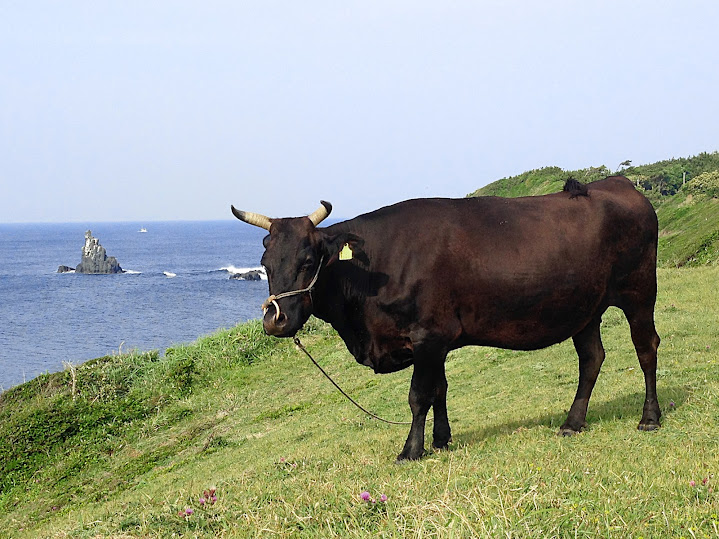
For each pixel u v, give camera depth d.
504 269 7.40
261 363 21.30
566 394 10.90
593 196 7.90
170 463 14.71
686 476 5.90
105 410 18.72
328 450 9.92
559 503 5.28
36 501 14.58
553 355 14.64
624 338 14.77
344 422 13.00
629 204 7.98
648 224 8.04
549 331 7.79
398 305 7.41
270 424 15.57
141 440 17.25
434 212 7.62
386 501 5.78
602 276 7.80
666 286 20.70
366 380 17.16
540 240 7.52
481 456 7.41
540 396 11.22
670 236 41.94
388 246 7.47
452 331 7.49
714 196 44.88
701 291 19.25
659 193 58.72
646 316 8.13
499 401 11.58
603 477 5.98
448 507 5.16
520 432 8.40
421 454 7.65
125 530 6.50
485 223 7.56
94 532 6.96
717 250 30.53
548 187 58.53
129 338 50.56
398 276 7.39
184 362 21.59
